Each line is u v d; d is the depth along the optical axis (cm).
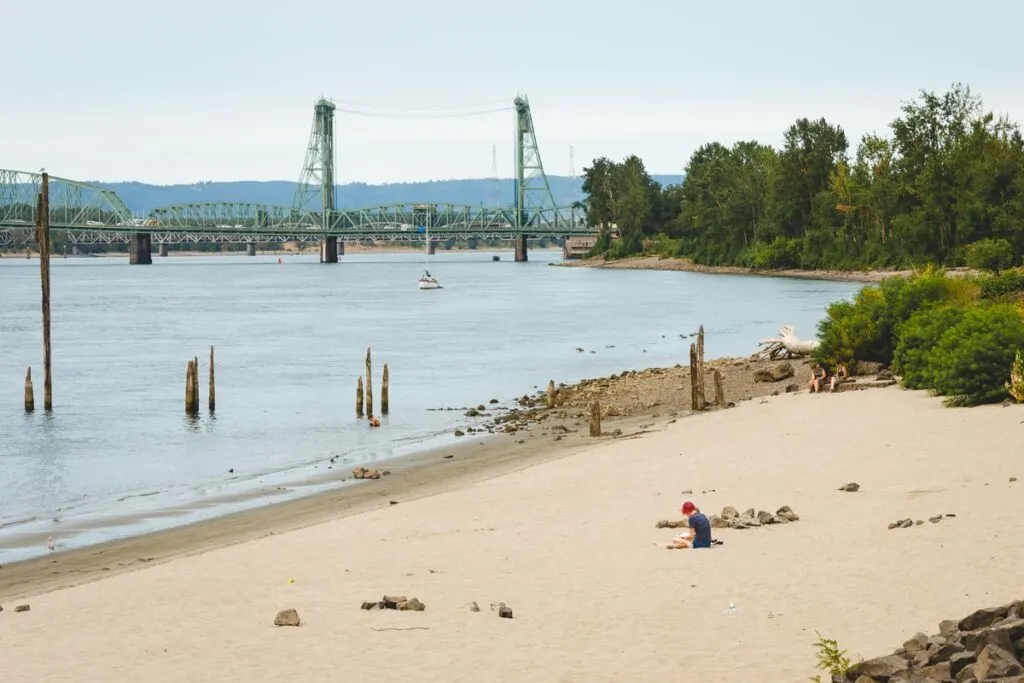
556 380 8756
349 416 7119
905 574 2633
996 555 2714
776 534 3095
